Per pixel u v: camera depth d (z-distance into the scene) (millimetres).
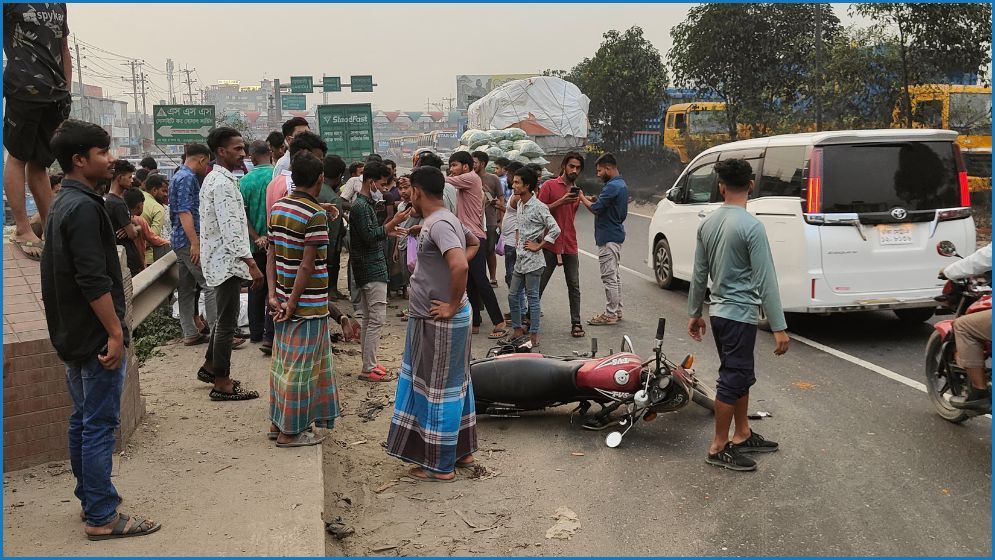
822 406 6031
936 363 5781
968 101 17219
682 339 8305
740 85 22234
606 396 5570
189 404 5809
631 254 14906
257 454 4816
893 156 7613
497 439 5664
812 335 8188
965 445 5211
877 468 4883
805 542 4023
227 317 5770
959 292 5715
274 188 6922
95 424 3635
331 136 30266
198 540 3658
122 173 7824
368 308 6914
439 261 4758
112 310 3539
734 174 4910
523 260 8047
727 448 4992
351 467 5145
